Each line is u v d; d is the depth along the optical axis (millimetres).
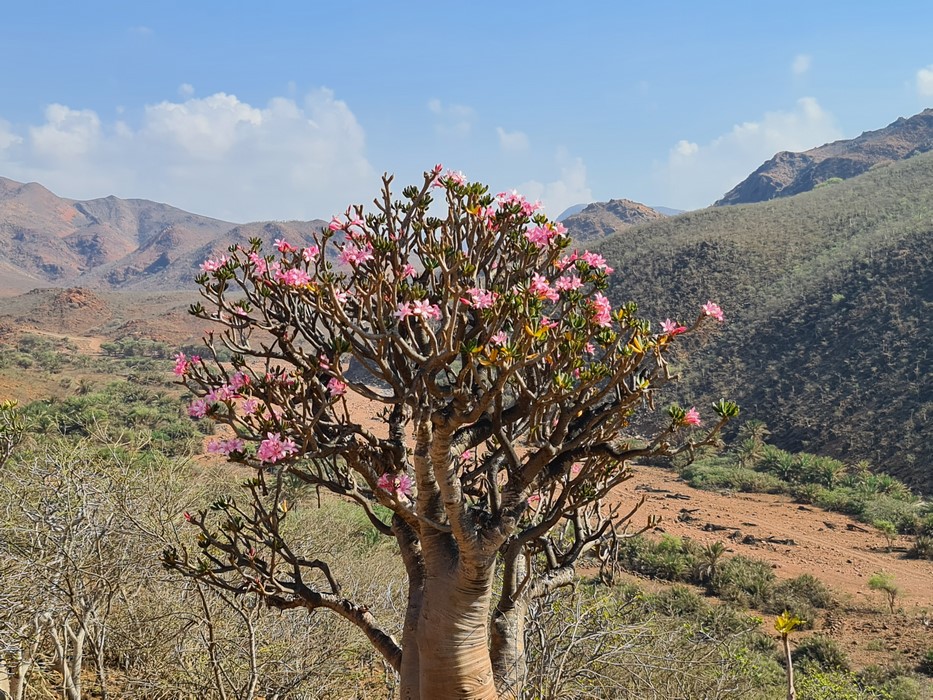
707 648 6832
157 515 5344
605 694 5051
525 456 3549
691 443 3064
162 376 47906
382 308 2947
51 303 88750
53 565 4746
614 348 3229
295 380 3207
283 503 3596
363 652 5980
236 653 5141
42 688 4953
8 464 5570
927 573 17406
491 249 3500
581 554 4082
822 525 21406
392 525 3746
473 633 3219
